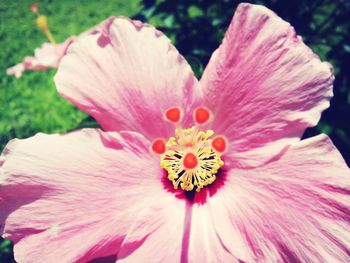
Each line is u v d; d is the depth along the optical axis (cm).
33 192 11
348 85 23
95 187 12
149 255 12
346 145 22
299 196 11
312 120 11
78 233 11
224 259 12
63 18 58
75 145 12
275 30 12
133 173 13
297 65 12
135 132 13
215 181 13
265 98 12
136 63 13
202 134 13
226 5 22
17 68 24
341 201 11
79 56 13
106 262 12
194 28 24
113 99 13
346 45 23
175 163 13
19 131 39
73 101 12
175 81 13
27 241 11
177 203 13
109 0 62
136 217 12
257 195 12
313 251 11
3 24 58
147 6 25
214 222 12
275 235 11
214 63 13
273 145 12
